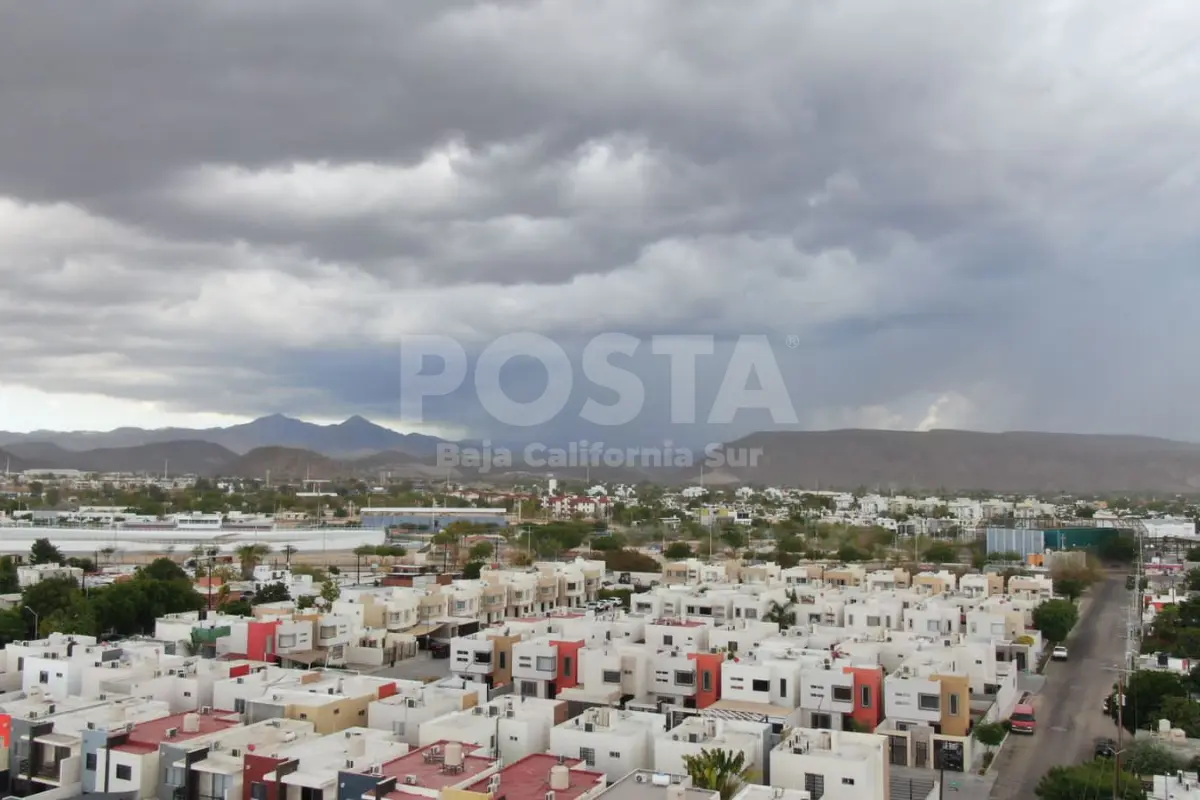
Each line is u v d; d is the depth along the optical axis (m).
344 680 98.00
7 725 79.19
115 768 75.69
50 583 163.88
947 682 104.56
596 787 67.31
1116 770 81.69
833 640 131.38
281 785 69.38
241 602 179.75
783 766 75.19
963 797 92.62
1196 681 124.69
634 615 154.50
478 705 88.25
